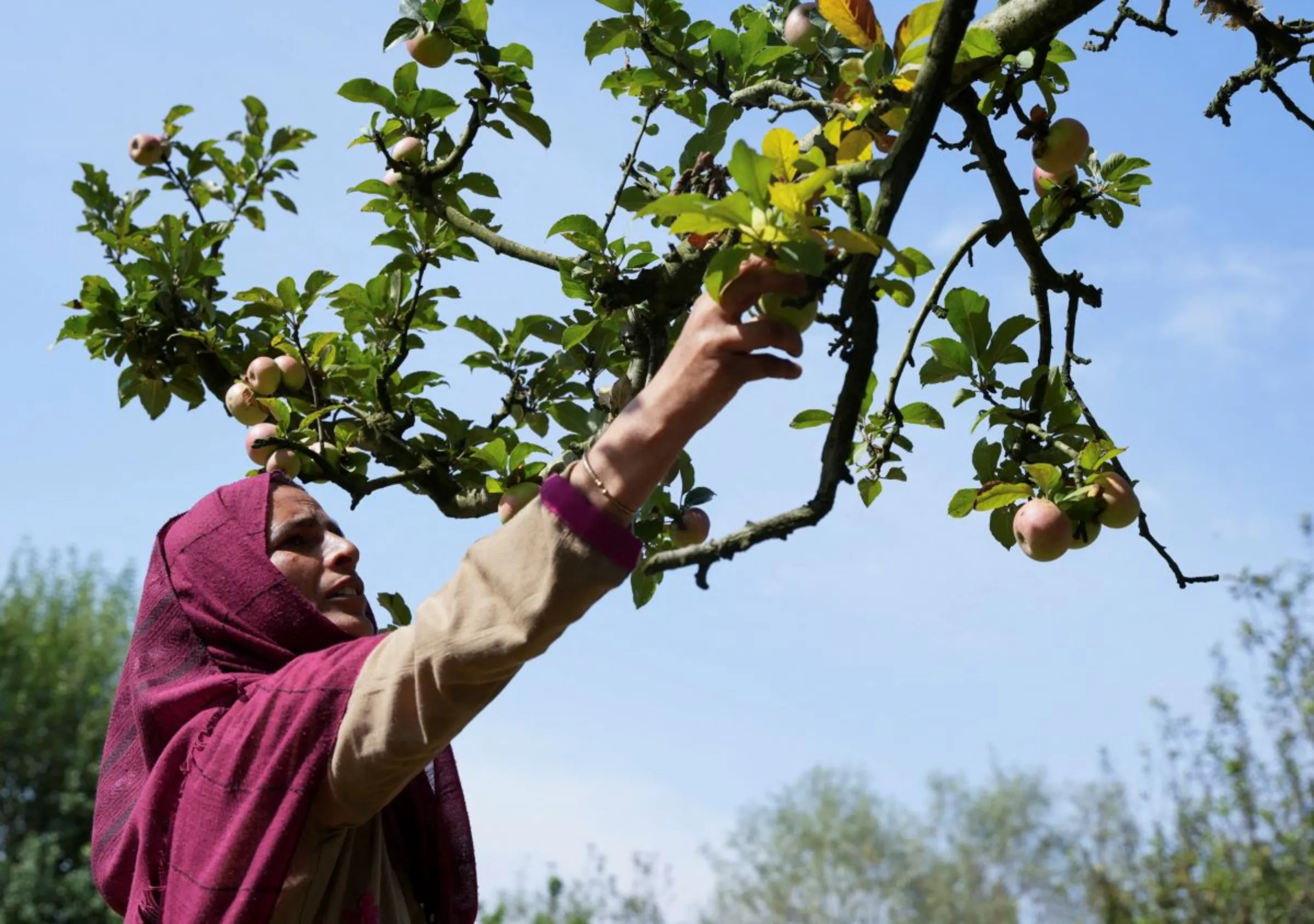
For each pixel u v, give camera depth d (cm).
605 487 165
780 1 322
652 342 288
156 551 225
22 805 1933
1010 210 245
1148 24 260
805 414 262
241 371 362
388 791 179
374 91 320
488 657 167
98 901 1805
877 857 3678
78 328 367
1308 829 1049
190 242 385
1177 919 1091
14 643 2014
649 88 319
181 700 200
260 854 177
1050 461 251
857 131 215
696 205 154
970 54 229
